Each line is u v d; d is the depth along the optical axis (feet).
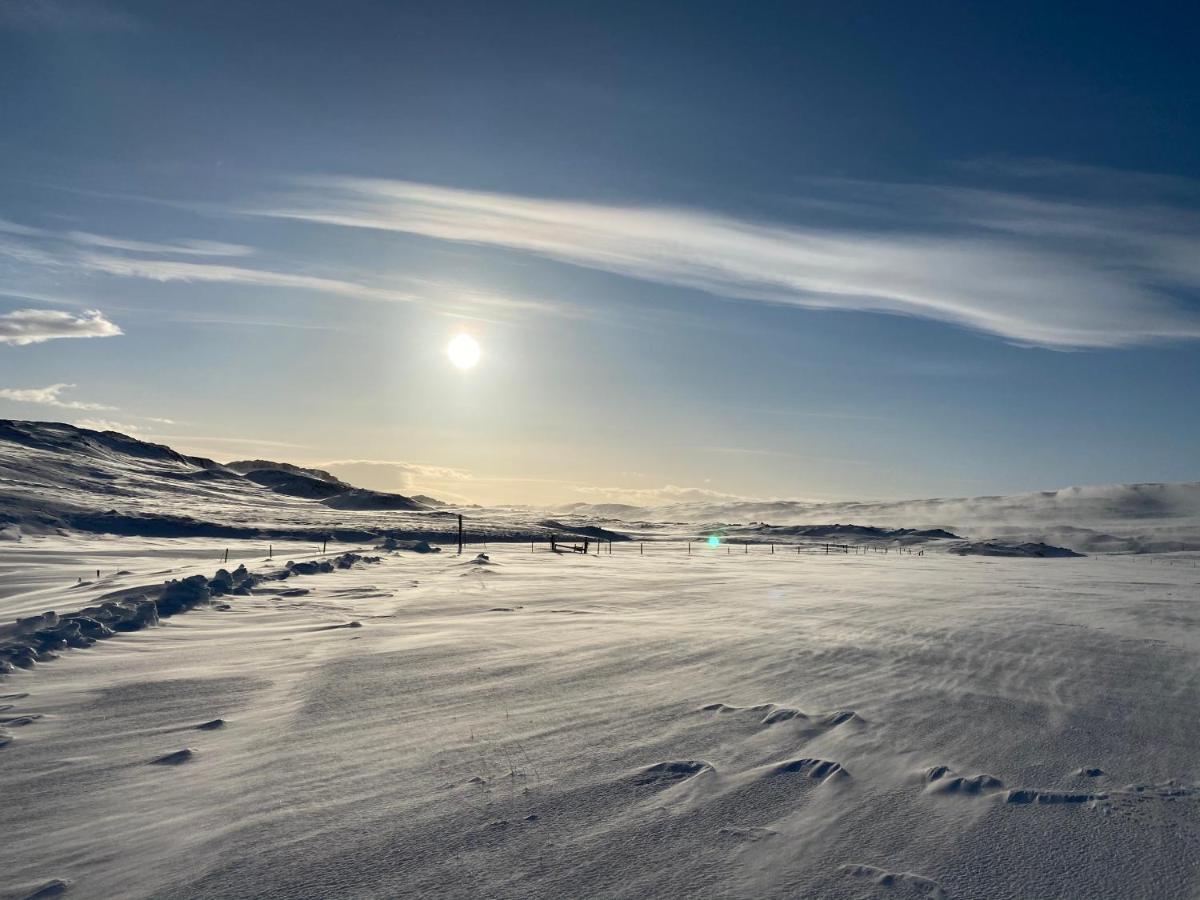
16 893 12.91
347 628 43.75
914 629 48.44
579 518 615.16
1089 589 94.32
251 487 548.31
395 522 349.41
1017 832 15.88
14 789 17.94
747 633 44.70
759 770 19.65
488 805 17.03
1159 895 13.23
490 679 30.48
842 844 15.15
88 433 609.01
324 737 22.31
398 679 30.22
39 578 80.38
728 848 14.89
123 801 17.22
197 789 17.98
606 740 22.26
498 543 267.80
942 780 18.97
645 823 16.08
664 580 91.71
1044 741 22.80
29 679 29.17
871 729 23.77
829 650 38.99
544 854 14.51
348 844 14.90
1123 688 30.96
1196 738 23.38
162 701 26.30
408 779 18.76
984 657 38.04
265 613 49.34
